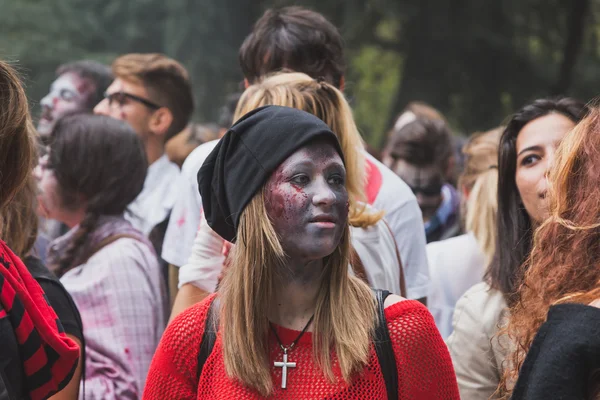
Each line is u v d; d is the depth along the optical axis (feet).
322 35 12.67
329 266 8.27
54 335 8.19
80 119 14.37
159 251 16.40
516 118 11.51
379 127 77.97
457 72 65.82
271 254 8.17
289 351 8.13
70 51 63.52
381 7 64.08
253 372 7.97
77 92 20.34
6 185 8.48
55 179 14.14
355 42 64.95
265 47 12.66
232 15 61.72
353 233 10.77
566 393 6.70
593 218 7.42
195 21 60.90
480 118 66.03
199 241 11.19
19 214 10.46
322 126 8.17
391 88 78.23
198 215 12.57
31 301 8.10
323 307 8.16
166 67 18.25
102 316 13.12
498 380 10.62
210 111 60.03
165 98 18.20
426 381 8.16
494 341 10.54
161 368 8.56
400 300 8.31
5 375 7.75
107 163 14.03
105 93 19.49
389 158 19.98
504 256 11.19
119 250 13.47
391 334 8.12
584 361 6.71
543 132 11.21
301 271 8.23
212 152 8.59
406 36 66.03
